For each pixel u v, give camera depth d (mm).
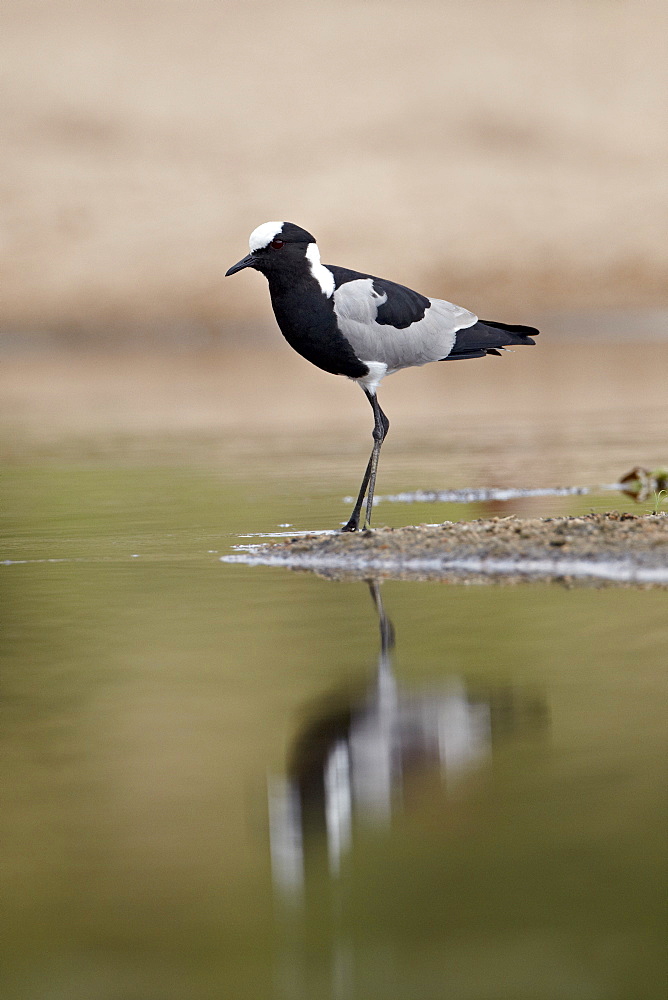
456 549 12938
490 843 6539
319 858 6414
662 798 7039
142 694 9039
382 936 5750
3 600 12070
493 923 5770
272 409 31016
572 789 7191
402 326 14562
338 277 14391
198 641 10375
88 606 11734
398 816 6906
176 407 31656
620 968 5430
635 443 22906
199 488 19281
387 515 16219
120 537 15344
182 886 6219
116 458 23078
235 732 8234
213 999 5281
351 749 7898
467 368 41000
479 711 8492
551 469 20125
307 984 5367
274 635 10516
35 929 5836
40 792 7305
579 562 12352
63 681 9398
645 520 13219
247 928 5797
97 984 5406
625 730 8086
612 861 6320
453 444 23781
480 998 5195
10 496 18859
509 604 11188
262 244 14039
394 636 10328
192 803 7145
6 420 29516
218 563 13625
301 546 13734
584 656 9641
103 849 6578
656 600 11172
